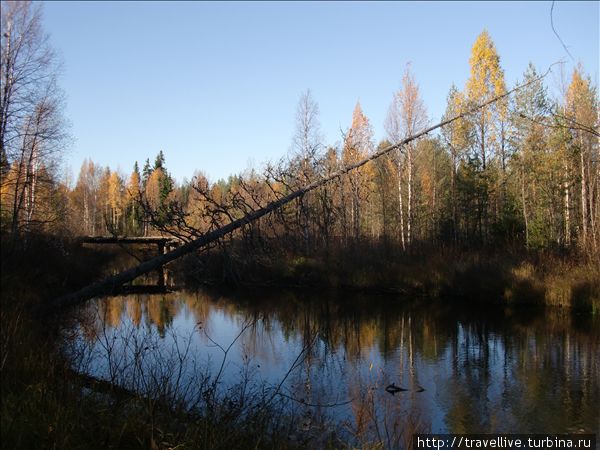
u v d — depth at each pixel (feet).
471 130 104.01
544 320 59.21
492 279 72.49
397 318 62.95
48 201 95.20
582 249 74.02
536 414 29.71
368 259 90.89
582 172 79.36
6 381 20.25
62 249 71.56
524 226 93.76
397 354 44.34
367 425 26.61
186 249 32.68
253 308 70.44
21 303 32.99
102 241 95.66
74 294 36.09
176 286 95.81
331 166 51.55
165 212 32.89
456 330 55.11
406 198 111.96
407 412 29.40
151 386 21.70
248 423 21.22
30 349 24.32
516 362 41.50
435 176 133.28
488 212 105.50
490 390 34.01
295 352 43.88
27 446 15.74
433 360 42.27
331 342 49.11
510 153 103.04
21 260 49.34
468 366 40.27
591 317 60.13
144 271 33.65
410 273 82.89
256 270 86.79
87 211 202.49
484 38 101.76
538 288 67.77
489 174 101.50
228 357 39.65
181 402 21.30
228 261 35.09
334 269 90.33
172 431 18.95
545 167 86.02
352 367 39.50
